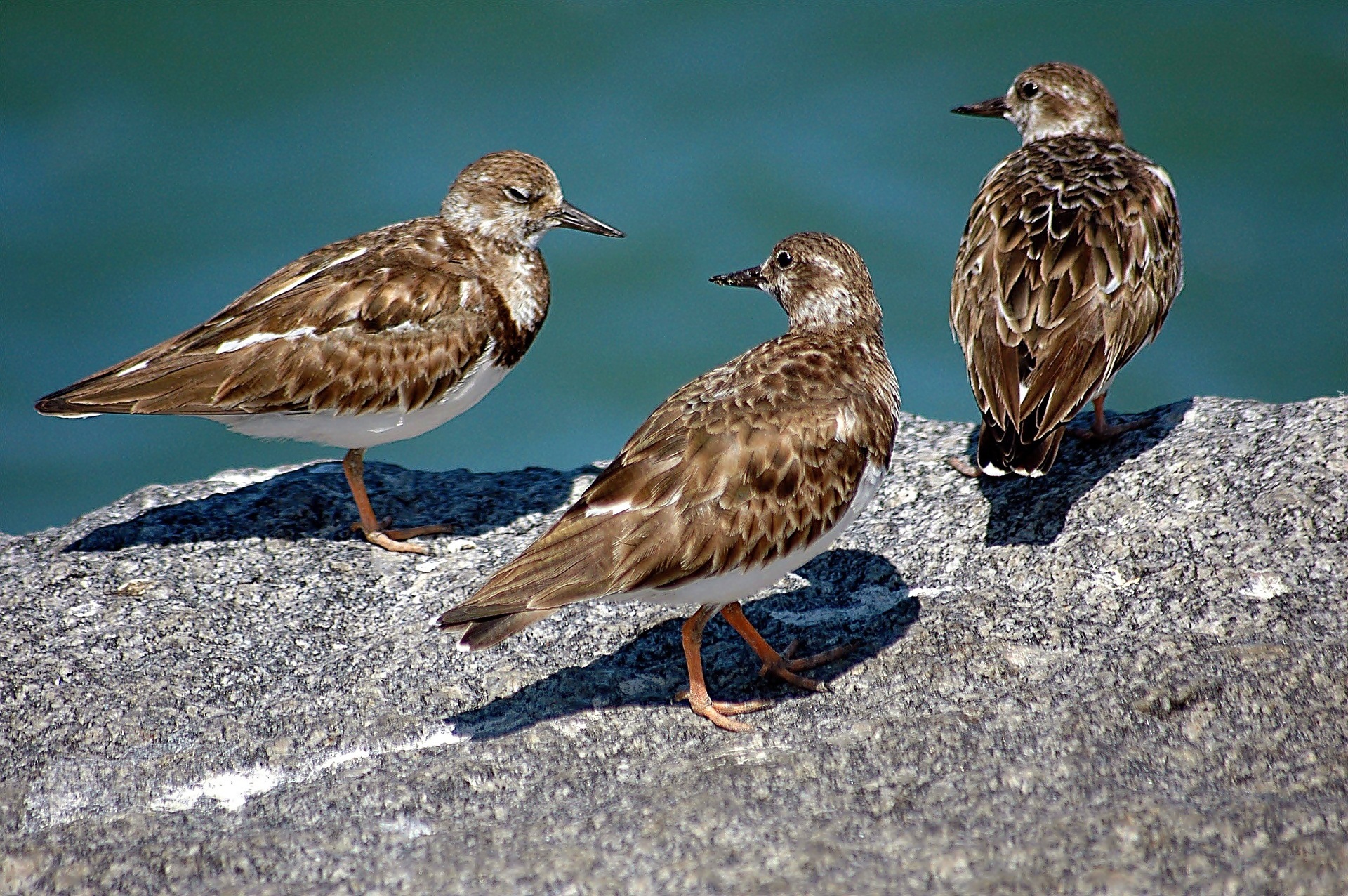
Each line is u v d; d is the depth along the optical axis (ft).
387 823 30.17
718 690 35.65
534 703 35.06
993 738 30.91
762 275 40.60
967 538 40.93
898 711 33.06
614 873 27.27
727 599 33.81
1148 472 41.52
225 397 43.50
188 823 30.60
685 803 29.40
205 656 37.73
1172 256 43.88
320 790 31.50
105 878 28.50
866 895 25.82
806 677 35.40
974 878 26.03
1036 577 38.06
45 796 31.96
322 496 47.78
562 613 39.45
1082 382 39.52
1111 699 31.58
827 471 33.88
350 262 46.21
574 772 31.78
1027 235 41.96
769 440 33.32
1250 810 27.07
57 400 42.98
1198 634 34.12
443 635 38.55
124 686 36.01
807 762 30.71
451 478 50.01
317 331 44.06
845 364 36.14
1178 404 45.32
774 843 27.76
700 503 32.50
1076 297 40.22
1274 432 41.47
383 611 40.81
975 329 41.37
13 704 35.09
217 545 44.24
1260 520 37.70
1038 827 27.35
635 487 32.68
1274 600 34.83
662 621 38.96
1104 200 42.73
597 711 34.63
